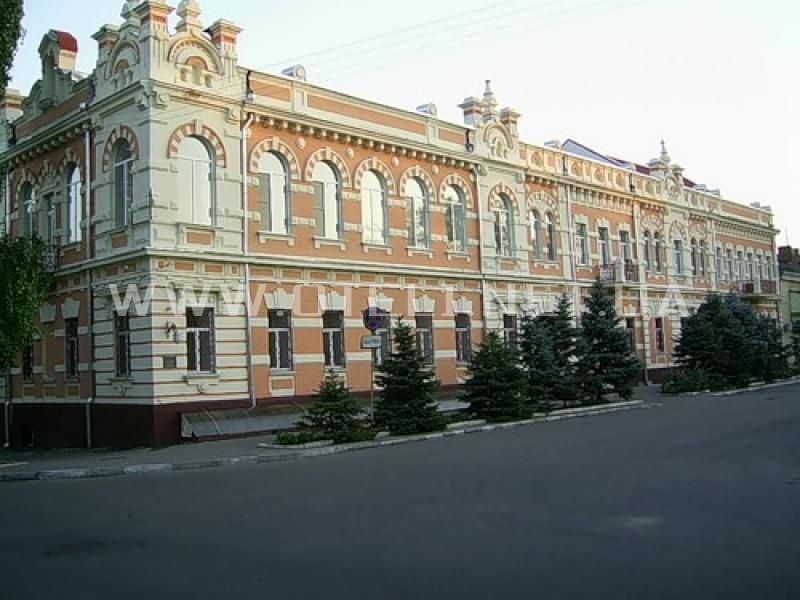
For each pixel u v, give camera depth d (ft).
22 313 65.87
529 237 112.16
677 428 66.18
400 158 93.91
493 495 37.73
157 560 27.35
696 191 155.53
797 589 22.03
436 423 72.08
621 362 99.35
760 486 38.19
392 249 91.45
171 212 72.02
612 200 130.31
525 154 113.19
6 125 92.89
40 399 85.71
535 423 79.46
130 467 55.42
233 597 22.63
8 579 25.57
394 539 29.22
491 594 22.09
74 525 34.50
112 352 74.84
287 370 79.36
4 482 54.70
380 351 88.48
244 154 77.82
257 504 37.81
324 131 84.74
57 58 85.81
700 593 21.77
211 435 70.38
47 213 87.97
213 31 77.77
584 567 24.67
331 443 63.98
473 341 101.04
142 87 71.61
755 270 177.68
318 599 22.11
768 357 131.44
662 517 31.78
